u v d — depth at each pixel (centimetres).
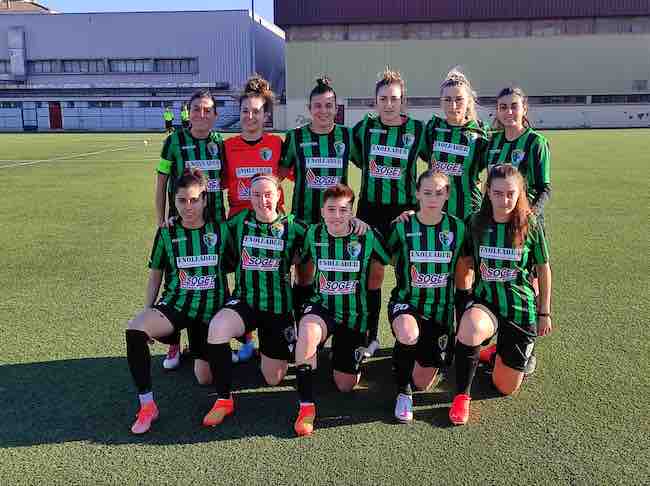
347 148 378
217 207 399
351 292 313
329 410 302
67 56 4556
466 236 323
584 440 267
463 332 294
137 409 301
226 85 4462
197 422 289
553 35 3788
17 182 1216
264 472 245
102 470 248
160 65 4522
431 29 3869
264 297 320
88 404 305
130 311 436
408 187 383
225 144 390
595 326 399
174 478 242
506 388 312
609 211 827
